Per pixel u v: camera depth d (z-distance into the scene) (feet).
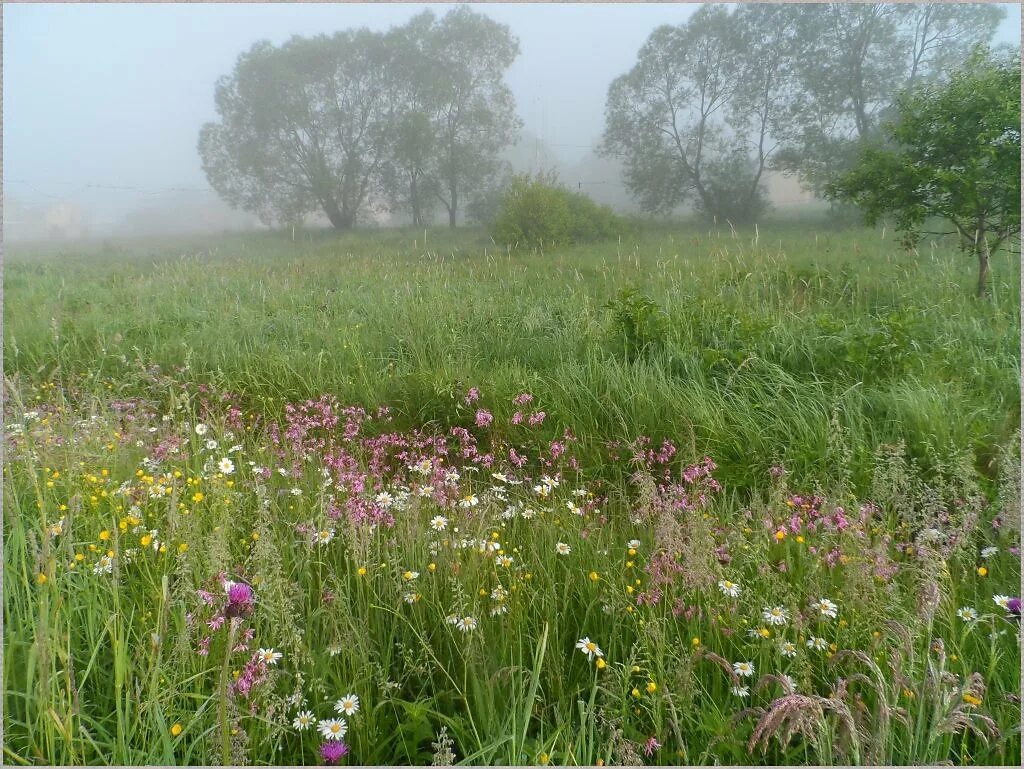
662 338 17.61
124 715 6.58
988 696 6.69
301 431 13.42
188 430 12.47
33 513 9.24
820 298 23.25
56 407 13.99
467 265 39.70
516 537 9.55
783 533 8.68
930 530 8.56
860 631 7.02
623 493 11.36
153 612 7.36
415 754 6.33
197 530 8.38
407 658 6.97
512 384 15.90
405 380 16.67
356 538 8.09
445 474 11.14
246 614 5.46
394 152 72.49
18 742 6.19
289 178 78.13
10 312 26.09
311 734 6.31
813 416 13.46
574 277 32.58
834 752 5.70
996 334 17.30
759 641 7.11
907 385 14.14
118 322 23.27
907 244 24.09
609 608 7.45
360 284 32.14
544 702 6.77
